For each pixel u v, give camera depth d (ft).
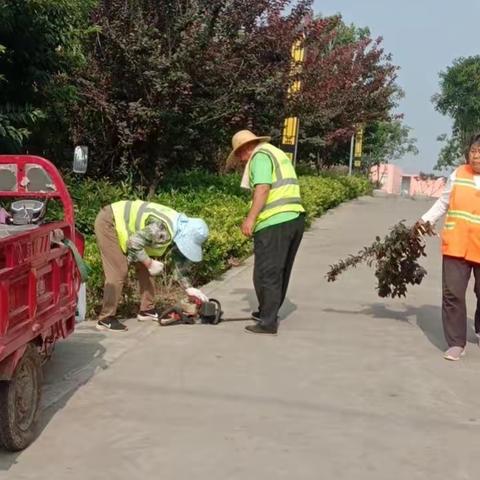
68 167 34.88
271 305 22.25
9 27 24.18
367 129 110.83
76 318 17.42
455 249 19.84
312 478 12.97
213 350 20.45
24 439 13.74
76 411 15.74
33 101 27.86
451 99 132.98
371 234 48.42
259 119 41.09
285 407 16.31
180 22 34.73
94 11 33.65
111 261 21.76
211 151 42.04
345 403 16.67
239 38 37.06
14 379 13.17
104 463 13.37
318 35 48.65
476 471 13.42
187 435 14.67
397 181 144.56
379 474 13.19
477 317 22.22
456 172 20.22
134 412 15.79
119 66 35.12
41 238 14.19
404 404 16.71
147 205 22.00
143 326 22.75
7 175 17.25
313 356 20.24
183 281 23.30
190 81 35.19
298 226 22.22
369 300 27.91
